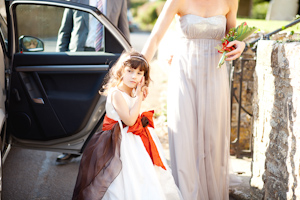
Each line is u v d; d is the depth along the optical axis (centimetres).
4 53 336
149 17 2962
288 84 262
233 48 294
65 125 348
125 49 350
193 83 300
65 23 361
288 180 263
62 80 346
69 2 345
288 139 263
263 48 305
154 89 776
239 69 450
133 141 270
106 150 265
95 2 441
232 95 433
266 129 303
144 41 1725
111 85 279
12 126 350
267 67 299
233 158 450
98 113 349
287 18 839
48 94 346
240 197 341
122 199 254
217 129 305
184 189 294
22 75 342
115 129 265
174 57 307
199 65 298
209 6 295
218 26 295
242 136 461
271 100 292
